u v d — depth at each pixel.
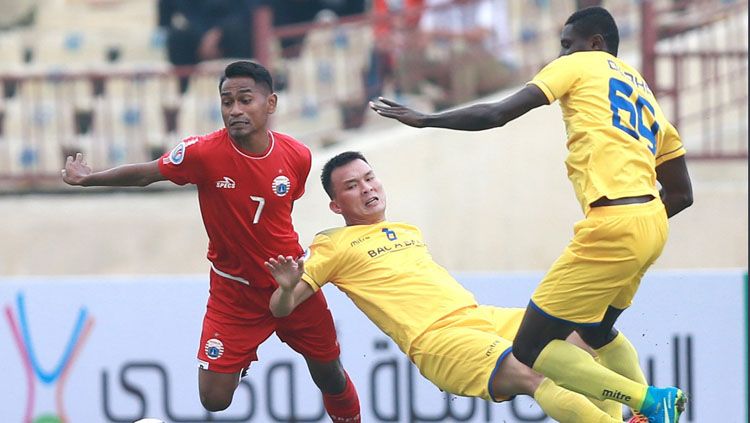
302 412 26.84
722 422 26.20
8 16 47.88
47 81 41.41
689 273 26.41
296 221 36.03
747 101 35.72
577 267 17.31
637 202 17.05
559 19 41.50
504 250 36.06
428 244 36.25
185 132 41.25
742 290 26.27
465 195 36.22
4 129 42.09
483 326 19.55
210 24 42.16
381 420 26.70
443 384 19.38
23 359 27.48
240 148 19.05
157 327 27.33
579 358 17.77
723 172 35.94
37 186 38.31
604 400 18.20
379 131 40.50
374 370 26.75
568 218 35.91
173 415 27.16
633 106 17.61
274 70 40.56
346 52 42.09
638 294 26.42
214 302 20.77
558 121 36.00
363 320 26.86
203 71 39.12
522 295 26.56
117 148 40.59
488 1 39.75
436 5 39.41
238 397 26.98
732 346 26.25
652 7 35.88
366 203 20.31
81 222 37.59
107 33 46.06
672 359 26.27
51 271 37.56
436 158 36.31
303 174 19.80
